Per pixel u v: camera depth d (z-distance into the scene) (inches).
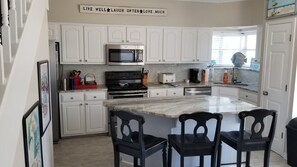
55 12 184.7
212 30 217.5
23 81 60.0
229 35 229.9
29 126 67.4
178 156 117.4
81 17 190.2
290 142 134.0
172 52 207.0
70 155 149.6
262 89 162.7
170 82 212.8
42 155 86.4
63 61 182.1
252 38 218.4
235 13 209.0
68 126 178.1
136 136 102.3
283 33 143.4
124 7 197.5
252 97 177.3
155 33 200.7
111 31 189.9
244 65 222.4
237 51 232.5
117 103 121.5
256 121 96.7
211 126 118.9
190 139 97.3
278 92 148.6
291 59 137.6
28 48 65.1
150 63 204.7
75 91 176.1
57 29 178.4
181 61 210.5
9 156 49.2
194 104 120.2
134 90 188.9
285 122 143.1
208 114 90.1
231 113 105.6
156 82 219.3
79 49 184.4
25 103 62.4
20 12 59.6
